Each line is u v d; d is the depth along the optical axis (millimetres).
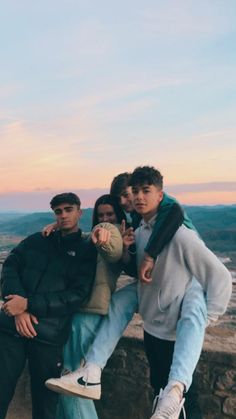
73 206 2137
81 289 2055
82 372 1930
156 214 1983
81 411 2119
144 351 2414
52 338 2039
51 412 2074
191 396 1952
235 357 2215
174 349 1779
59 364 2074
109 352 2035
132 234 2062
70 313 2076
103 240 1920
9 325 2053
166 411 1582
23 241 2268
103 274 2094
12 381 2051
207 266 1847
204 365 2291
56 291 2068
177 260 1883
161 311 1936
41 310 2016
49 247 2166
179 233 1868
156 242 1847
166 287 1902
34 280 2094
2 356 2041
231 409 2242
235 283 2965
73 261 2121
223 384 2252
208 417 2291
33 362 2053
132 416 2455
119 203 2371
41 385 2055
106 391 2516
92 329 2127
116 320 2086
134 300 2137
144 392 2426
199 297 1872
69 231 2176
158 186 1947
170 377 1693
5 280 2111
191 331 1763
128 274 2104
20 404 2539
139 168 1975
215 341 2406
